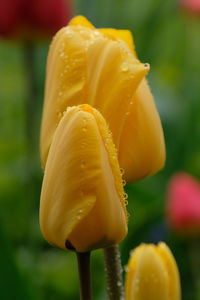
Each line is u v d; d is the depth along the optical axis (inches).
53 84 17.5
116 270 18.4
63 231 16.4
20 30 39.8
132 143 17.7
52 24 39.8
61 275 34.1
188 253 36.7
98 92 17.0
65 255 36.5
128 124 17.6
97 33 17.6
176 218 35.2
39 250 38.3
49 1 39.3
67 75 17.2
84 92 17.1
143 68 16.9
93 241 16.6
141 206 38.6
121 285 18.4
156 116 18.1
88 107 16.3
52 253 37.9
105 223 16.4
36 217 39.6
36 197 40.3
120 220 16.6
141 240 35.8
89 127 16.0
